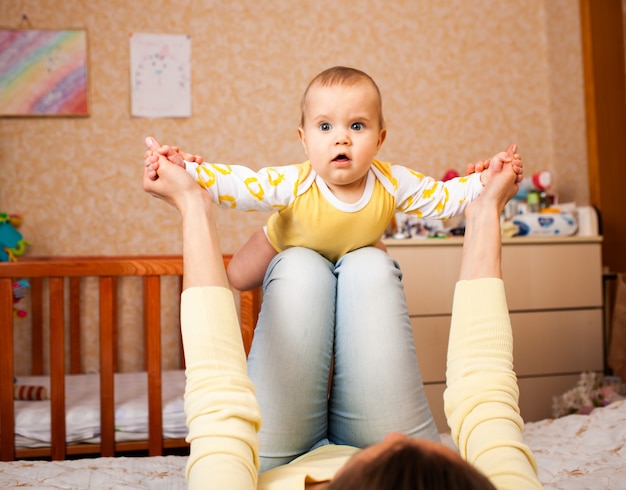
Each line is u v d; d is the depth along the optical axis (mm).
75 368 2682
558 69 2965
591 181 2766
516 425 729
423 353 2299
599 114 2738
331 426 979
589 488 1123
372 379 903
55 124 2691
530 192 2699
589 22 2748
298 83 2842
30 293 2699
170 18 2754
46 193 2688
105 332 1984
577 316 2455
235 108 2795
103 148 2721
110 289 1974
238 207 1009
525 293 2414
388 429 906
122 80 2725
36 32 2664
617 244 2730
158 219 2766
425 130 2934
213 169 968
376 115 1020
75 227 2707
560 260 2449
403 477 427
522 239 2400
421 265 2307
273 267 979
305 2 2857
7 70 2648
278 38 2832
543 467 1316
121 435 2064
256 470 686
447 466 437
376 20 2910
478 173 1068
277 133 2820
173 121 2760
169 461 1404
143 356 2744
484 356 789
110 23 2713
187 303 765
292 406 900
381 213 1066
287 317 910
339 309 955
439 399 2301
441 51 2957
